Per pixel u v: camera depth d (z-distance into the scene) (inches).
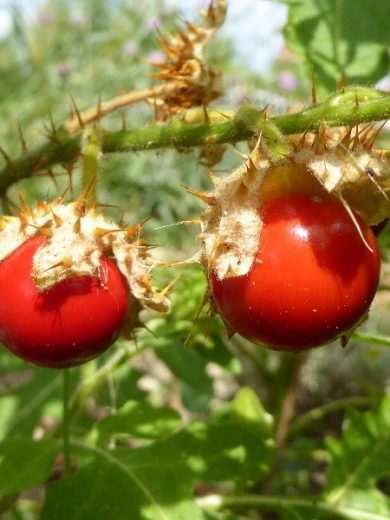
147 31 15.3
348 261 3.2
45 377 5.7
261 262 3.2
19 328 3.4
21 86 15.3
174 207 12.4
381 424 5.1
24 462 4.5
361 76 5.4
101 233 3.5
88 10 17.5
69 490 4.2
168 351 5.7
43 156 4.4
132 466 4.4
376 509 4.9
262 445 4.6
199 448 4.5
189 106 4.8
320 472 8.6
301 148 3.3
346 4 5.5
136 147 4.2
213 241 3.2
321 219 3.2
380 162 3.3
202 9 4.9
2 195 4.6
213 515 4.4
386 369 10.3
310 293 3.1
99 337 3.5
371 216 3.4
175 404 7.7
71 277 3.4
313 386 10.1
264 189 3.3
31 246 3.5
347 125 3.5
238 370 5.7
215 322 5.2
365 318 3.5
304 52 5.5
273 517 7.3
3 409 5.6
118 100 4.7
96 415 7.1
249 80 12.6
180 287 5.2
